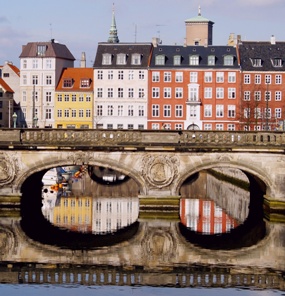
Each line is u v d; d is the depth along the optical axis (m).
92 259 45.81
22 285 39.34
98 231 55.88
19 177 62.75
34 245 49.97
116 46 148.25
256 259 46.22
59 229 56.62
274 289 38.97
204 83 143.38
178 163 62.75
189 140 62.78
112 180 110.00
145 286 39.44
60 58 152.88
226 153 62.53
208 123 143.50
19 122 153.38
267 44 147.25
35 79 152.12
